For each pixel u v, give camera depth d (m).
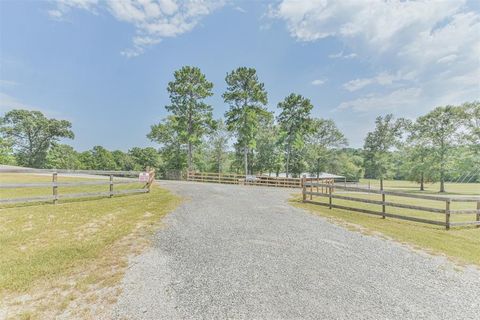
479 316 3.12
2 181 14.85
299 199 12.59
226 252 4.88
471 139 32.19
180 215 7.74
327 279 3.93
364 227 7.32
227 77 30.23
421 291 3.69
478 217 8.48
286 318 2.93
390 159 54.09
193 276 3.90
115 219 6.95
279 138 36.97
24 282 3.56
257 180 25.02
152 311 3.02
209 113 30.67
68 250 4.70
